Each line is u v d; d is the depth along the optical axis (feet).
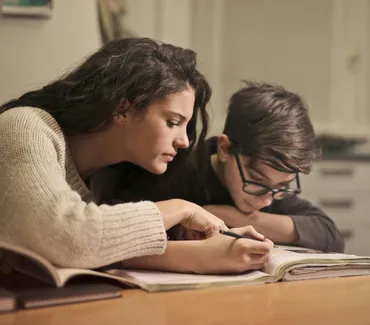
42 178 2.59
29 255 2.21
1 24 5.76
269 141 3.92
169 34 10.08
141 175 4.07
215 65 10.71
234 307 2.21
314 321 2.01
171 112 3.15
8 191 2.58
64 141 3.16
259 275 2.87
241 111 4.20
